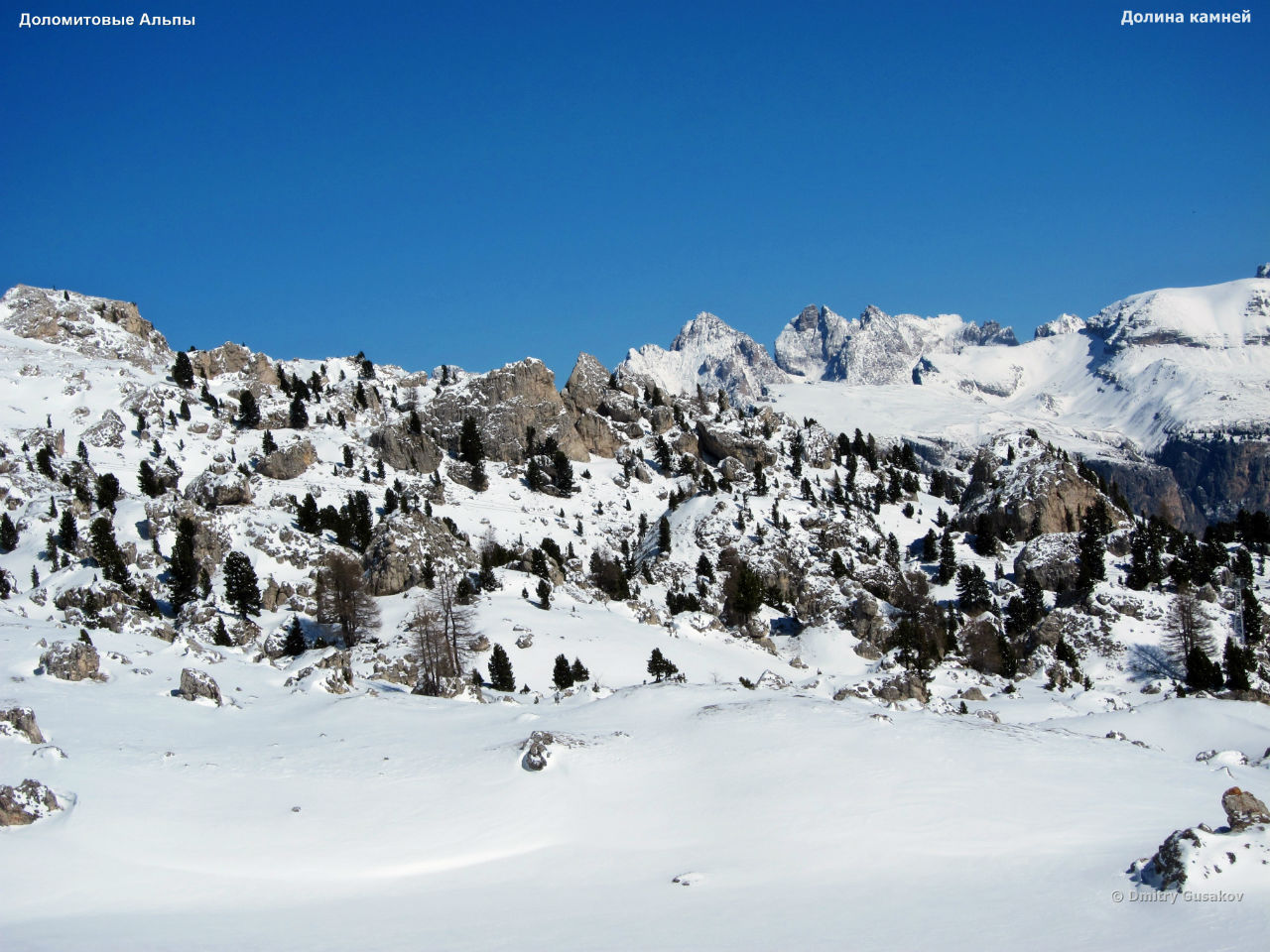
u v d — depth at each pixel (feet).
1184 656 499.51
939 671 524.11
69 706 254.68
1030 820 181.98
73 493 585.63
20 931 138.41
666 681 331.16
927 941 129.59
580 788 207.62
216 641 423.23
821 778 203.82
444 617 411.34
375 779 214.48
